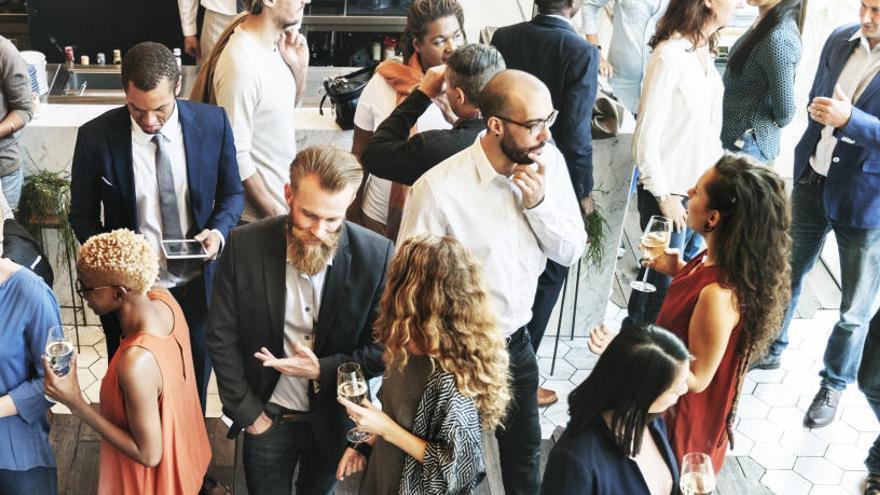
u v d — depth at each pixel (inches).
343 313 116.1
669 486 105.6
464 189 122.0
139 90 129.7
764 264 115.3
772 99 173.8
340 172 105.3
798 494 161.3
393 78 156.2
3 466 120.2
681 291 121.8
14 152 166.9
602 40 243.3
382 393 106.6
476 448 102.6
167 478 114.5
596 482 95.0
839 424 176.9
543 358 190.4
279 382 121.4
